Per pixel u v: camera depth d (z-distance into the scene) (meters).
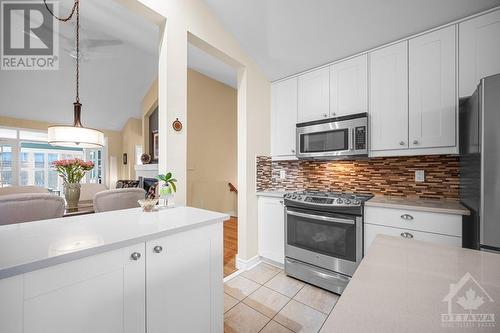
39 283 0.72
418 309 0.48
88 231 1.02
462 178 1.77
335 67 2.37
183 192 1.77
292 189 2.94
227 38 2.28
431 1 1.69
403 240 0.94
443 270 0.67
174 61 1.74
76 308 0.80
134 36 3.64
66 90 5.04
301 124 2.52
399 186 2.23
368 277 0.63
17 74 4.38
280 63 2.60
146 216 1.31
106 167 6.88
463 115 1.70
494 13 1.60
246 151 2.54
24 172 6.40
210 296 1.27
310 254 2.19
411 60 1.93
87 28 3.58
